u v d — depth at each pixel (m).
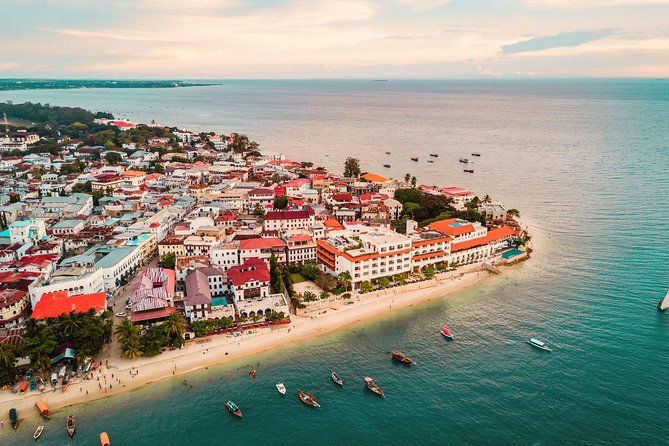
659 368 159.25
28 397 145.25
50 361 152.12
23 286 195.62
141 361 162.75
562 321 190.62
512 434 132.50
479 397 147.12
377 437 132.50
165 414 140.50
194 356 166.50
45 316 168.25
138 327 171.25
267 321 187.25
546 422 136.50
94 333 161.12
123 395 147.50
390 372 160.00
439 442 130.38
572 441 129.62
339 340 179.00
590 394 147.38
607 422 136.12
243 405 144.62
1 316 175.38
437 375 158.00
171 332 168.62
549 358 165.88
